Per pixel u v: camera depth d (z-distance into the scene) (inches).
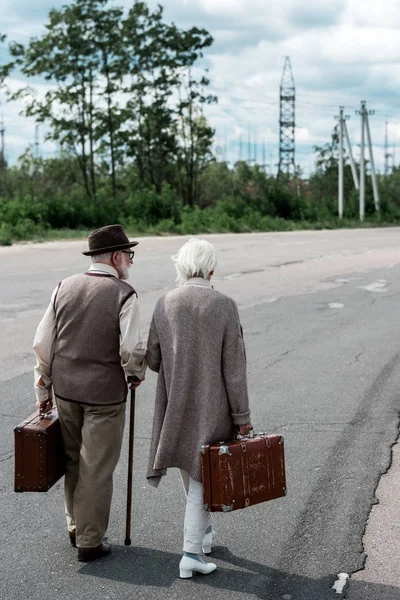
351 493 191.2
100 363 152.3
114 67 2064.5
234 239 1353.3
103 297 152.3
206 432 142.9
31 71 1959.9
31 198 1481.3
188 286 148.6
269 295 576.1
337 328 439.8
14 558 153.8
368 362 349.1
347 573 148.9
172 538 164.2
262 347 382.3
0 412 254.7
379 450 224.8
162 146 2343.8
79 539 152.3
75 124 2070.6
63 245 1054.4
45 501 184.4
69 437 158.1
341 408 271.1
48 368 156.3
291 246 1165.1
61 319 154.0
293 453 221.8
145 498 186.9
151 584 143.6
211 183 3100.4
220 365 145.8
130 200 1680.6
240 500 140.2
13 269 713.6
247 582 144.9
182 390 144.6
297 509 181.0
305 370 331.9
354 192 2608.3
